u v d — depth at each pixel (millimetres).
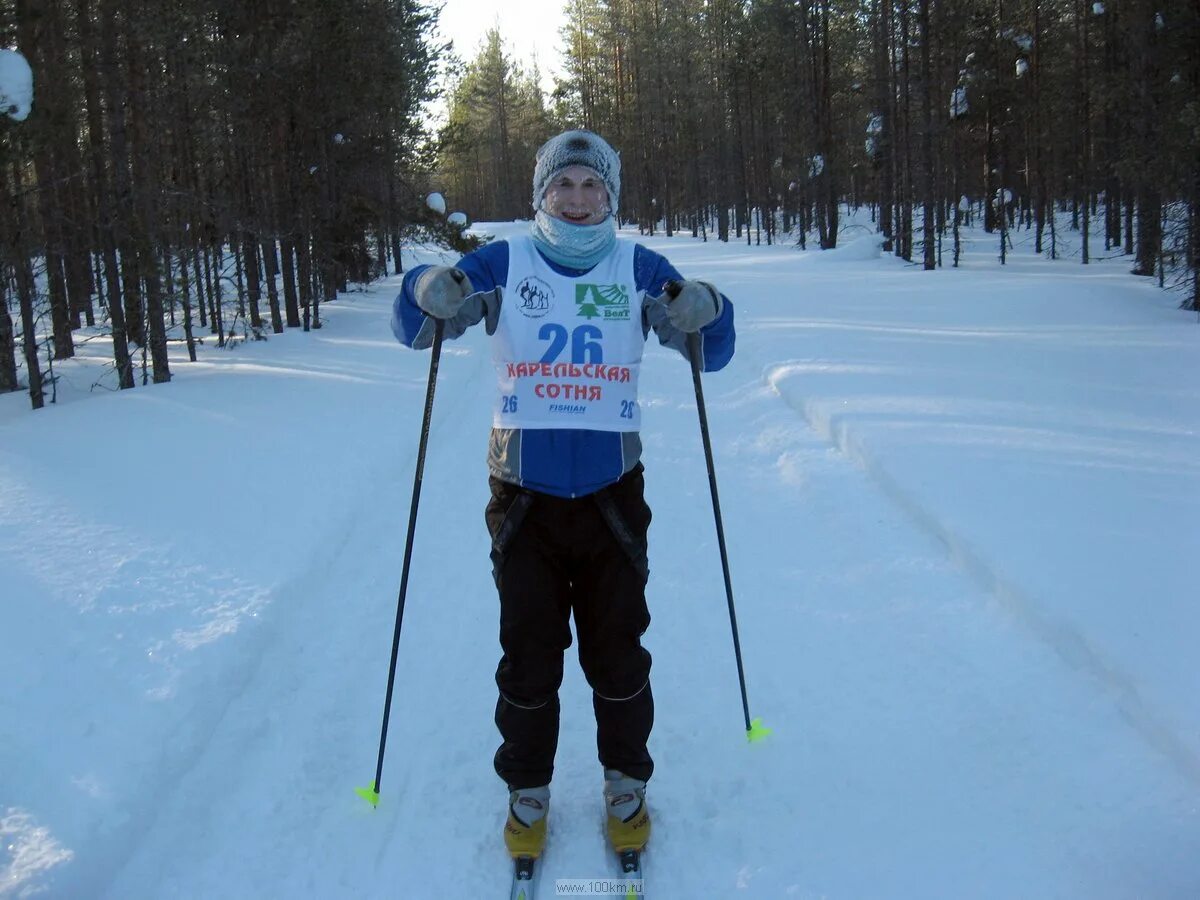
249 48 12312
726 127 44250
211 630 3514
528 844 2422
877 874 2326
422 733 3070
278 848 2521
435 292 2234
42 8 8273
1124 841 2307
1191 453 5188
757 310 13289
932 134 21031
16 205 8656
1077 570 3594
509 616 2396
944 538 4227
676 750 2930
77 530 4566
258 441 6516
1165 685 2744
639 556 2410
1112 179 26094
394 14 15984
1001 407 6535
